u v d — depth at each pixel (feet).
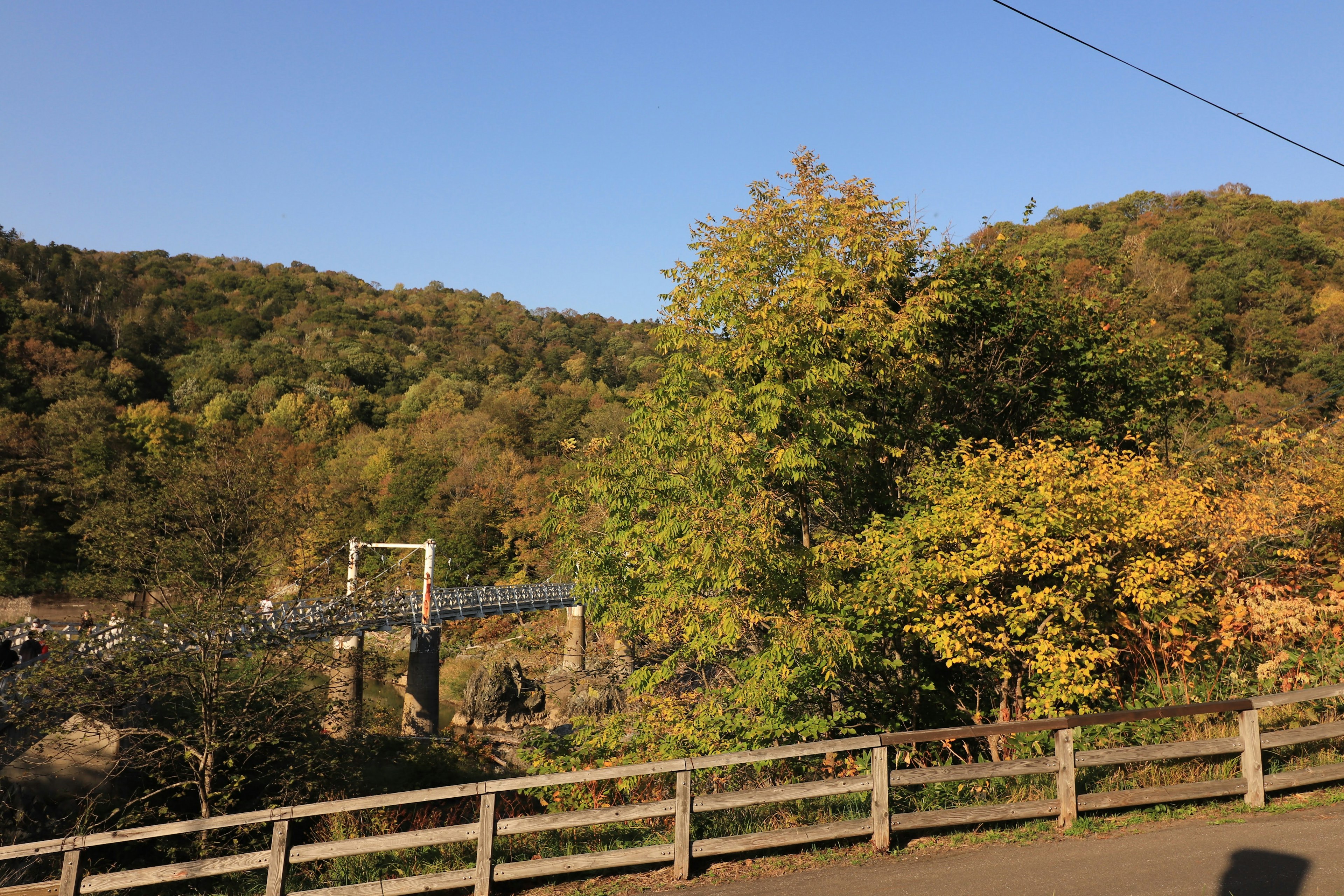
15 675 61.98
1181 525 36.01
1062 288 62.64
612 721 43.57
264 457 69.41
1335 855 21.08
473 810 45.57
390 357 499.51
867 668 40.50
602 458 45.34
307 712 67.31
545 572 190.60
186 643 62.23
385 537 224.53
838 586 39.55
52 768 58.80
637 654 56.08
